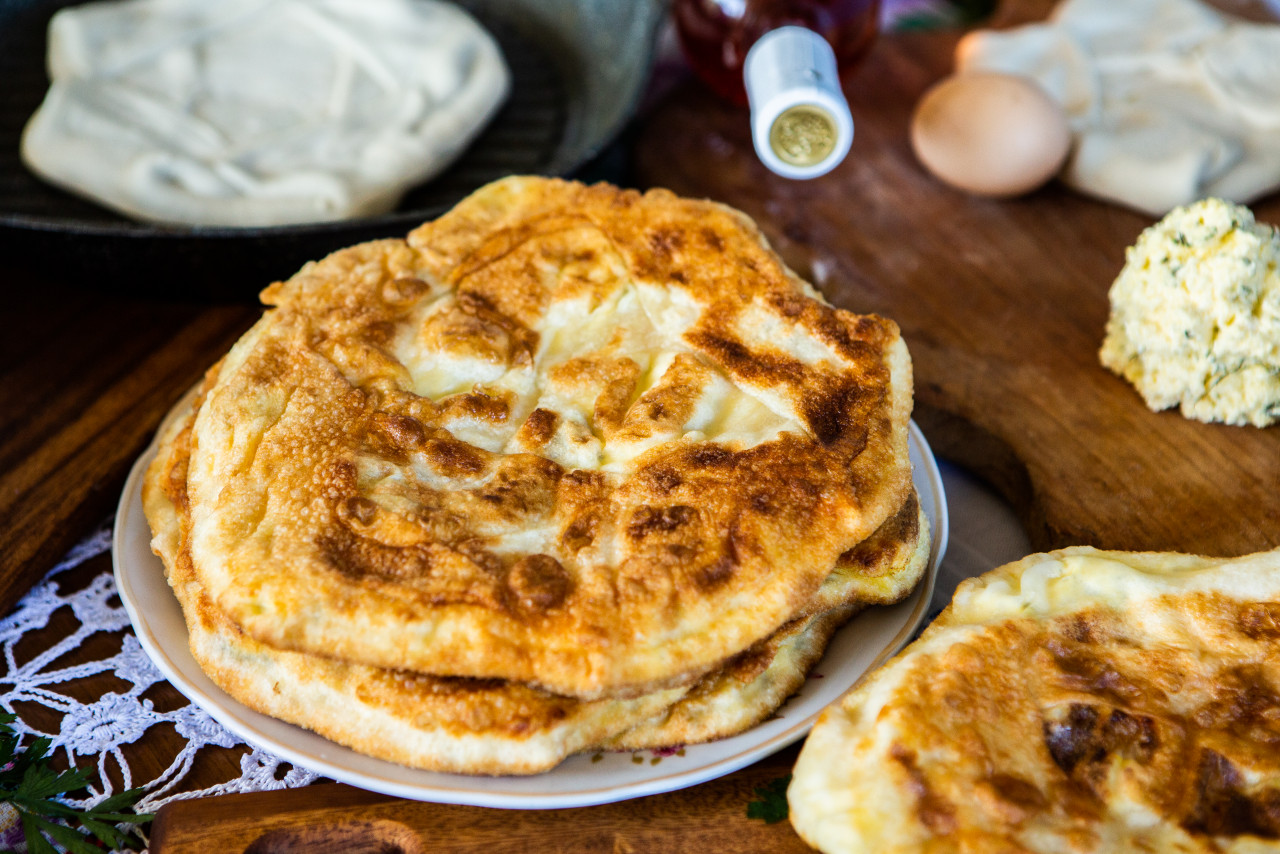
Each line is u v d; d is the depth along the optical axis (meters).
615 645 0.42
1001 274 0.58
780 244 0.59
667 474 0.44
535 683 0.42
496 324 0.48
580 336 0.48
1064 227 0.60
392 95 0.62
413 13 0.64
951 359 0.55
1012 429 0.53
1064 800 0.41
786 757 0.45
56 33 0.64
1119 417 0.53
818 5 0.61
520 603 0.42
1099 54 0.65
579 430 0.46
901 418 0.46
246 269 0.56
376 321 0.48
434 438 0.45
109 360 0.56
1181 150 0.59
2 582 0.49
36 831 0.44
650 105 0.68
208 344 0.56
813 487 0.44
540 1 0.69
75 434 0.53
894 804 0.40
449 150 0.60
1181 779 0.42
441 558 0.43
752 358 0.47
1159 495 0.51
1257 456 0.52
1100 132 0.61
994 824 0.40
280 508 0.44
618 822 0.44
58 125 0.59
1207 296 0.51
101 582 0.50
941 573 0.51
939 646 0.44
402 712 0.43
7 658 0.48
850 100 0.66
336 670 0.44
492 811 0.44
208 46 0.64
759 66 0.56
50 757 0.46
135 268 0.56
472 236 0.50
